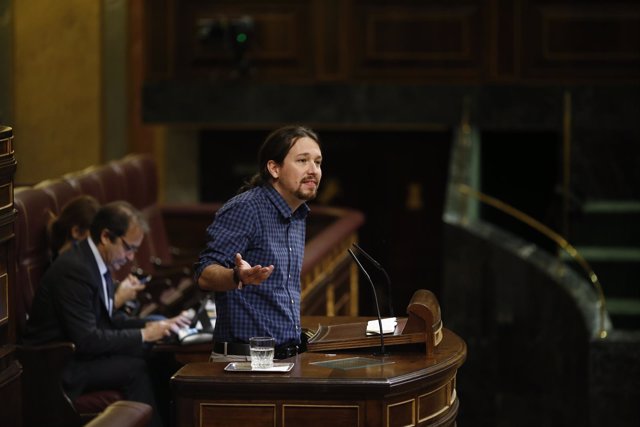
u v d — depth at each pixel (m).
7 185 14.52
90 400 16.20
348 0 31.17
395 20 31.19
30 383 16.02
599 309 24.81
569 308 25.33
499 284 26.44
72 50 31.92
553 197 34.88
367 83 31.30
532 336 26.03
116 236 16.44
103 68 32.09
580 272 30.00
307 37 31.39
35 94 32.00
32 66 31.92
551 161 34.84
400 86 31.19
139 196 24.17
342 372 12.61
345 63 31.34
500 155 35.00
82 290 16.19
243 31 30.31
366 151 34.19
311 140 13.48
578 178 31.55
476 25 31.00
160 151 33.41
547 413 25.81
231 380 12.35
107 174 22.31
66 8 31.83
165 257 25.17
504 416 26.27
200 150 33.97
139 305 19.16
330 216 27.50
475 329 26.67
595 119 30.81
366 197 34.44
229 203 13.34
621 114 30.73
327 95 31.34
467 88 31.05
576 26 30.72
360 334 13.60
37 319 16.28
